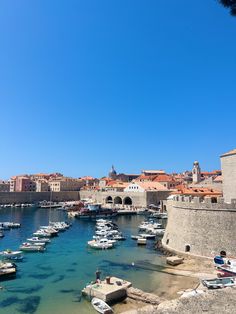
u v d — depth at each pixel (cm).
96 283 3281
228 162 5556
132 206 13975
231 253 3991
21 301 3077
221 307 1334
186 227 4616
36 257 4981
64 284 3588
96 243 5791
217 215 4231
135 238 6662
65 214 12962
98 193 16875
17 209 15375
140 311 1353
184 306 1358
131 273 3944
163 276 3741
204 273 3681
